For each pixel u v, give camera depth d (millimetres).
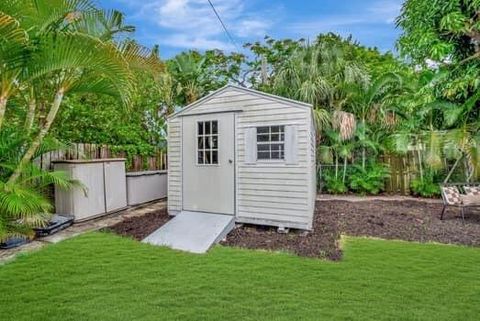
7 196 3615
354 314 2619
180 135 6473
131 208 7574
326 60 10648
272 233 5395
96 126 7820
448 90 6449
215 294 3002
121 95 3943
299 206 5375
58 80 4562
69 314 2629
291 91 10367
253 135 5742
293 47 13211
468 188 6312
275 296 2957
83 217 6078
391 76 9383
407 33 6949
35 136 4879
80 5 4371
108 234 5238
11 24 3234
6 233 3850
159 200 8844
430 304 2791
